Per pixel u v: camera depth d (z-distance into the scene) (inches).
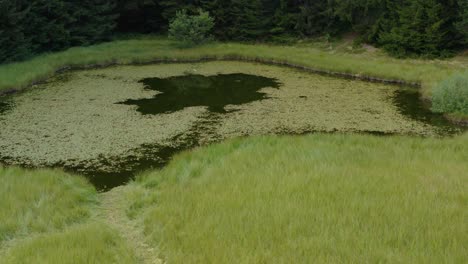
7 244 264.5
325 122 585.3
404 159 391.5
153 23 1405.0
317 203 280.8
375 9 1109.1
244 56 1066.1
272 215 264.4
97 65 984.9
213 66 993.5
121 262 225.1
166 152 477.1
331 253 217.9
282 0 1274.6
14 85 744.3
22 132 540.1
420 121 587.8
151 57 1037.8
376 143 460.4
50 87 781.9
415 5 997.8
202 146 491.5
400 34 1011.3
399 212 259.6
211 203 292.0
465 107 594.6
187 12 1322.6
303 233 240.5
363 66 884.0
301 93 741.9
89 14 1187.3
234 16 1293.1
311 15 1216.8
